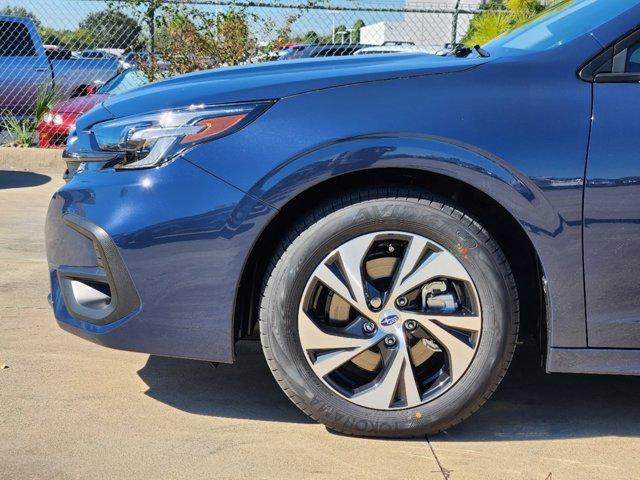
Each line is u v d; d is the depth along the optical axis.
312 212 2.58
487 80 2.56
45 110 10.18
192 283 2.57
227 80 2.73
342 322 2.64
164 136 2.58
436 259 2.57
